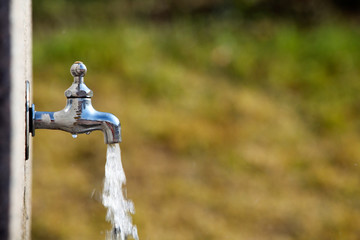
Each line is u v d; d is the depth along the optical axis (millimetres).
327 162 4281
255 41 6055
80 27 6016
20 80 673
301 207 3723
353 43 5938
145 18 6598
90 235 3211
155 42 5848
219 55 5691
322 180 4047
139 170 3883
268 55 5777
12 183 622
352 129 4746
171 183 3809
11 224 626
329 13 6703
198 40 6055
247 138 4449
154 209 3537
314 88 5309
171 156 4105
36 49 5078
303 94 5250
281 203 3744
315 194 3906
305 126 4754
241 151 4262
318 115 4906
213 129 4480
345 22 6602
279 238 3416
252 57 5711
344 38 6020
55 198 3475
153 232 3324
